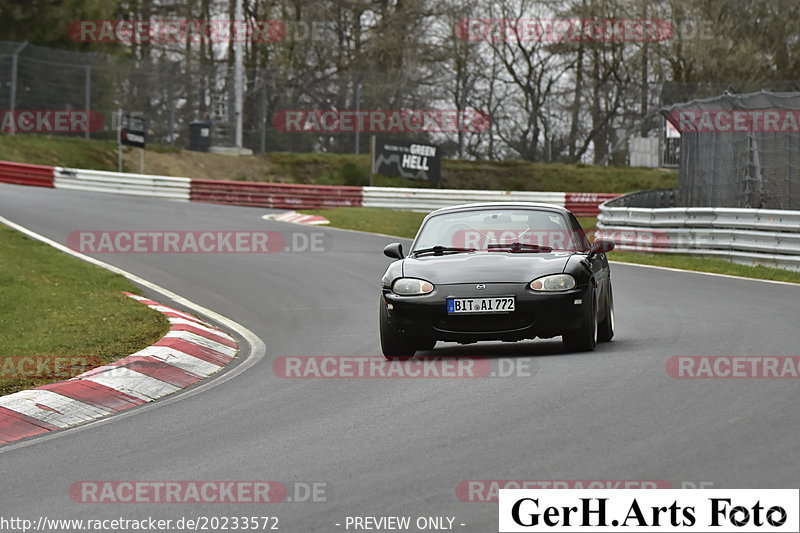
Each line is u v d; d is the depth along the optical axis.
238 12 146.88
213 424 24.25
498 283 31.67
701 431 21.14
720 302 46.81
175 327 38.41
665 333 37.09
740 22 183.50
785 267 65.56
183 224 86.94
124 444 22.55
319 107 158.50
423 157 141.38
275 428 23.38
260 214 102.06
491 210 36.47
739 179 75.31
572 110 167.88
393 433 22.16
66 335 36.75
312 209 115.88
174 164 144.75
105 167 139.38
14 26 153.62
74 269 55.66
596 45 177.75
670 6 177.38
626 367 29.25
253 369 32.56
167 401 27.84
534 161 165.38
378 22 183.12
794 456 18.92
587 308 32.16
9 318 40.09
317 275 61.03
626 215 79.00
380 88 159.75
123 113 131.12
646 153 167.50
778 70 185.88
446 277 32.16
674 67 179.62
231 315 46.34
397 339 33.03
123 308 43.47
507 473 18.44
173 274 60.41
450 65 179.62
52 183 120.50
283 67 170.75
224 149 151.38
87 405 27.20
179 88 151.62
